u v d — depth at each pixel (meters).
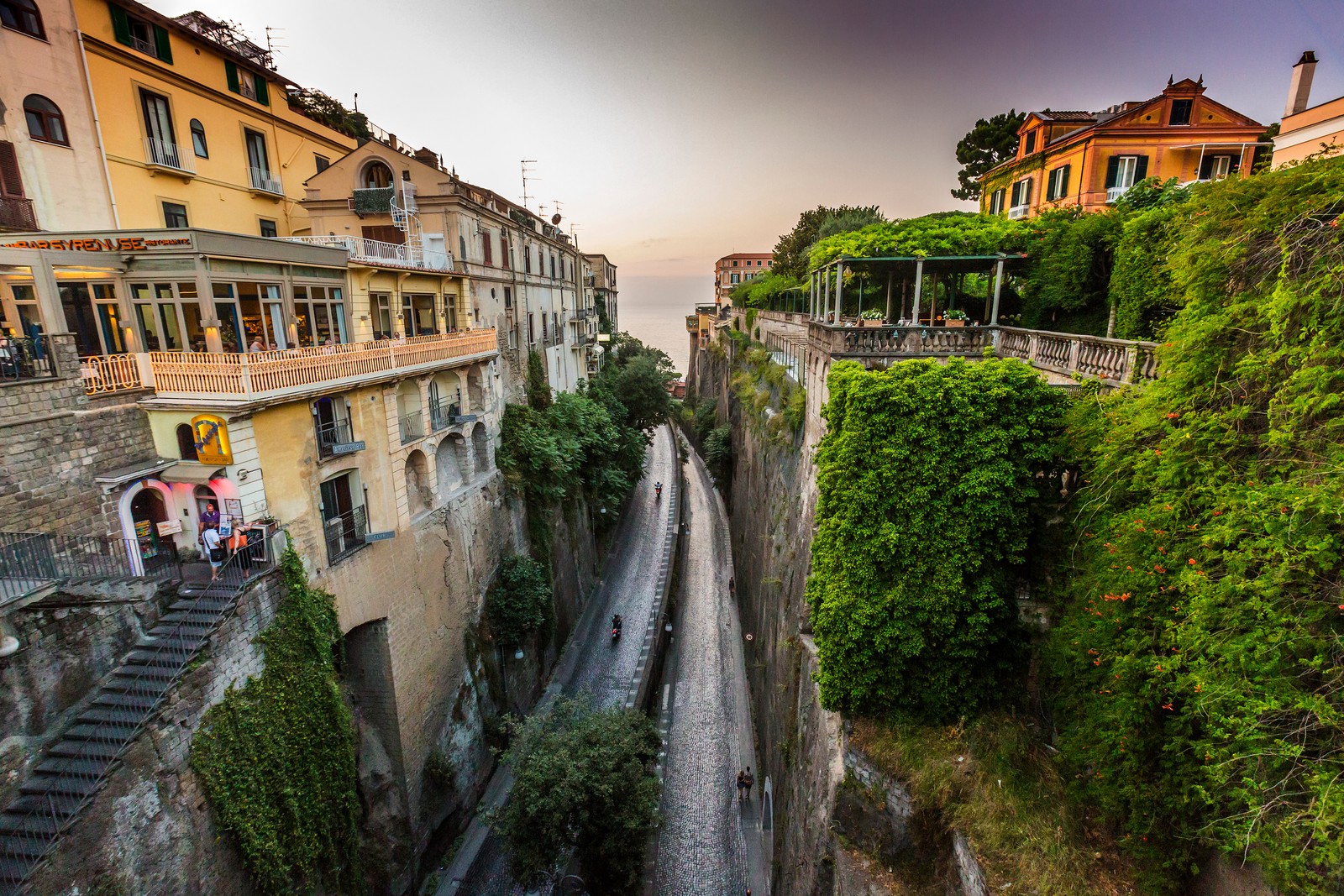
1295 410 6.65
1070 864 9.27
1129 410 9.45
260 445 14.09
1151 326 13.38
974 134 42.59
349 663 18.00
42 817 9.52
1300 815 5.92
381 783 17.17
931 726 12.32
